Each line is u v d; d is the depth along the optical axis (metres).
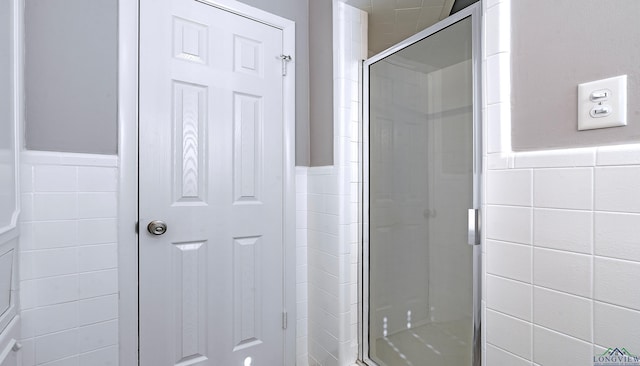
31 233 1.01
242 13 1.48
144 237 1.22
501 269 0.80
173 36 1.29
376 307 1.52
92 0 1.13
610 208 0.61
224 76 1.42
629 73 0.59
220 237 1.41
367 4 1.55
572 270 0.66
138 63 1.21
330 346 1.53
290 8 1.65
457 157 1.15
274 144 1.57
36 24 1.02
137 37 1.21
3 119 0.86
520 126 0.77
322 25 1.63
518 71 0.78
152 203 1.24
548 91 0.71
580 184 0.65
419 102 1.30
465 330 1.12
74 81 1.09
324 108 1.61
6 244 0.87
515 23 0.78
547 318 0.70
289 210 1.62
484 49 0.84
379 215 1.51
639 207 0.57
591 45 0.64
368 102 1.57
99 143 1.13
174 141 1.29
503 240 0.80
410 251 1.35
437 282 1.23
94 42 1.13
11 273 0.92
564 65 0.69
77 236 1.09
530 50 0.75
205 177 1.37
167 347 1.26
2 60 0.86
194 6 1.34
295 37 1.67
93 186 1.12
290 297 1.62
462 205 1.13
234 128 1.45
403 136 1.38
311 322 1.67
